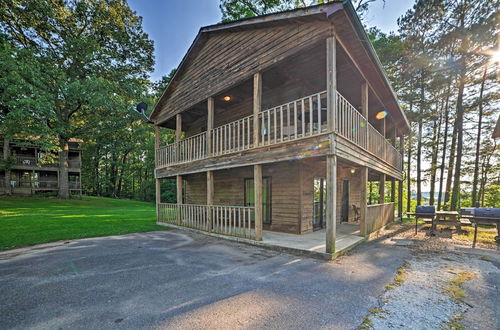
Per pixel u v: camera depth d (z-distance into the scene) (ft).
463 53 39.11
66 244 20.79
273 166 25.99
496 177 52.13
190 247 19.44
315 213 26.04
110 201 75.61
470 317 8.32
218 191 33.06
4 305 9.56
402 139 41.27
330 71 15.44
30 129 43.65
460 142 42.09
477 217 19.61
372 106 29.78
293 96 25.82
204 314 8.70
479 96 42.70
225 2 53.21
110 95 52.70
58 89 49.98
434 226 27.45
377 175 37.37
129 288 11.16
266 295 10.22
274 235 22.61
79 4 55.67
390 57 49.88
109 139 87.40
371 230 23.57
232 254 17.17
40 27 52.95
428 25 43.88
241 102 31.01
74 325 8.07
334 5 14.25
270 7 51.67
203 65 26.81
